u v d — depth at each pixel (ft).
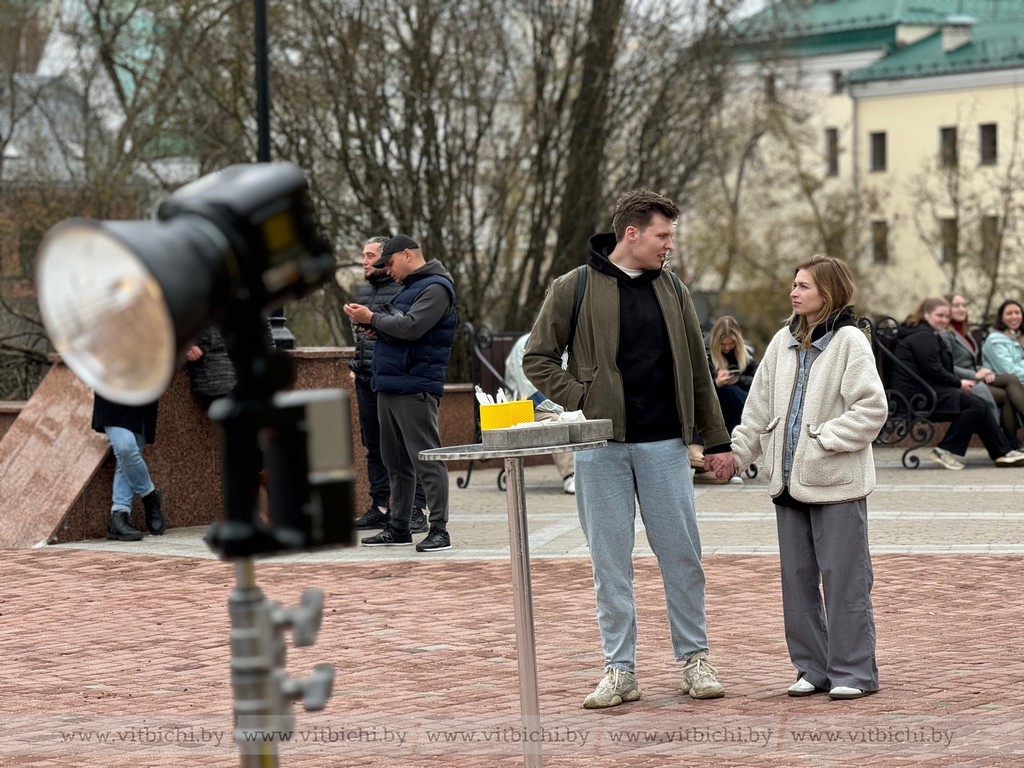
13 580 68.85
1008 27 474.49
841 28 497.87
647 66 187.52
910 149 479.00
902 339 108.78
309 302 171.22
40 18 206.49
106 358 16.98
